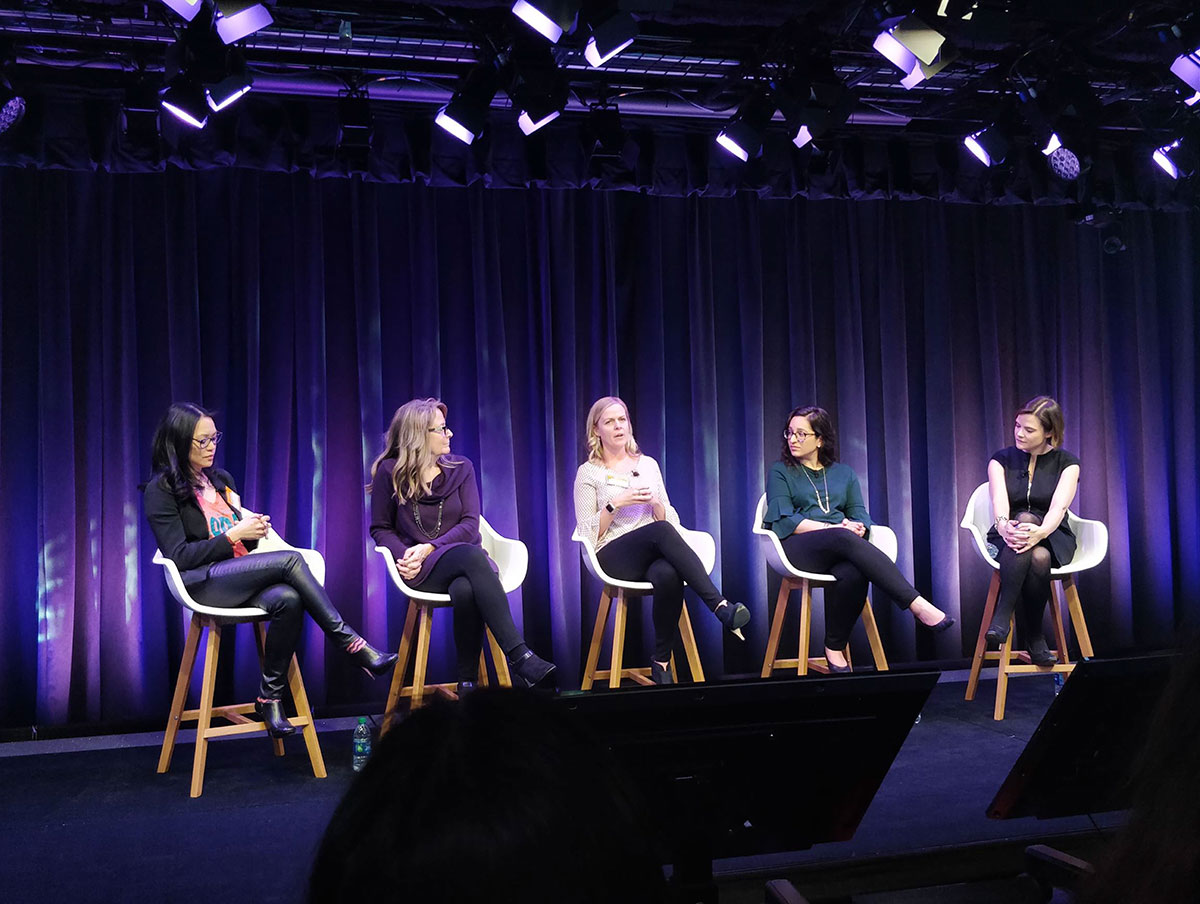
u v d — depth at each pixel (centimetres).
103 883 253
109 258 416
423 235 455
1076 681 141
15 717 407
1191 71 380
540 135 436
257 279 432
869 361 509
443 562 375
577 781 33
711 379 485
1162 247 540
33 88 388
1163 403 539
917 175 482
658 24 392
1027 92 428
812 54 394
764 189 468
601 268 476
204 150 398
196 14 339
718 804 135
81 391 414
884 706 135
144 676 418
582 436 473
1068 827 276
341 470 448
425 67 414
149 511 348
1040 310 523
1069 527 436
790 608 496
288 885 249
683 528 449
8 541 407
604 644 476
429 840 30
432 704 36
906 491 504
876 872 188
